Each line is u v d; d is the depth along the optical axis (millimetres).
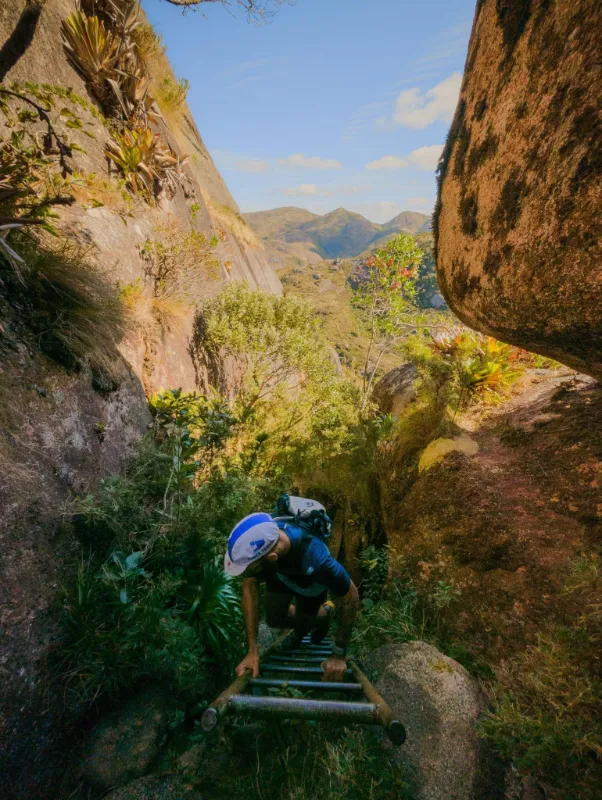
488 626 3293
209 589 3203
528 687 2740
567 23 2012
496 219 2715
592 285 2080
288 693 2309
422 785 2303
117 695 2707
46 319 3354
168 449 4180
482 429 5453
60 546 2764
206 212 11578
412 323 11234
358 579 5336
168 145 9367
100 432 3553
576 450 4297
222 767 2609
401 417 6219
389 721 1770
